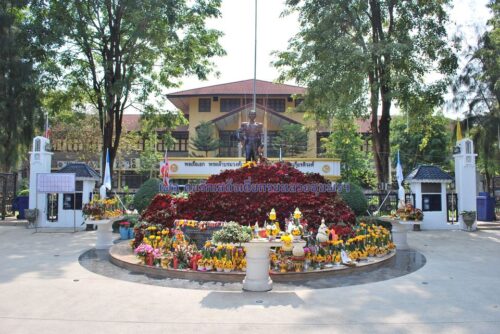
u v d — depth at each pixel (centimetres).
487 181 2442
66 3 1853
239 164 1830
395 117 3189
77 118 2114
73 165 1691
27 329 483
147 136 2750
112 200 1218
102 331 477
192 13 2011
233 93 3694
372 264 843
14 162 2212
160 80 2216
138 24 1831
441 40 1744
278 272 746
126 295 638
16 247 1145
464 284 716
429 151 3048
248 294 644
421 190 1672
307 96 1919
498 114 2194
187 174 1845
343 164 2872
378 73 1861
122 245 1080
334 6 1784
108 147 2042
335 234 843
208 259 760
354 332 475
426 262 934
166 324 501
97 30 2002
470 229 1602
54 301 602
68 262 918
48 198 1694
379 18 1938
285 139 3170
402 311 557
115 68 2028
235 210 962
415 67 1775
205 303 593
